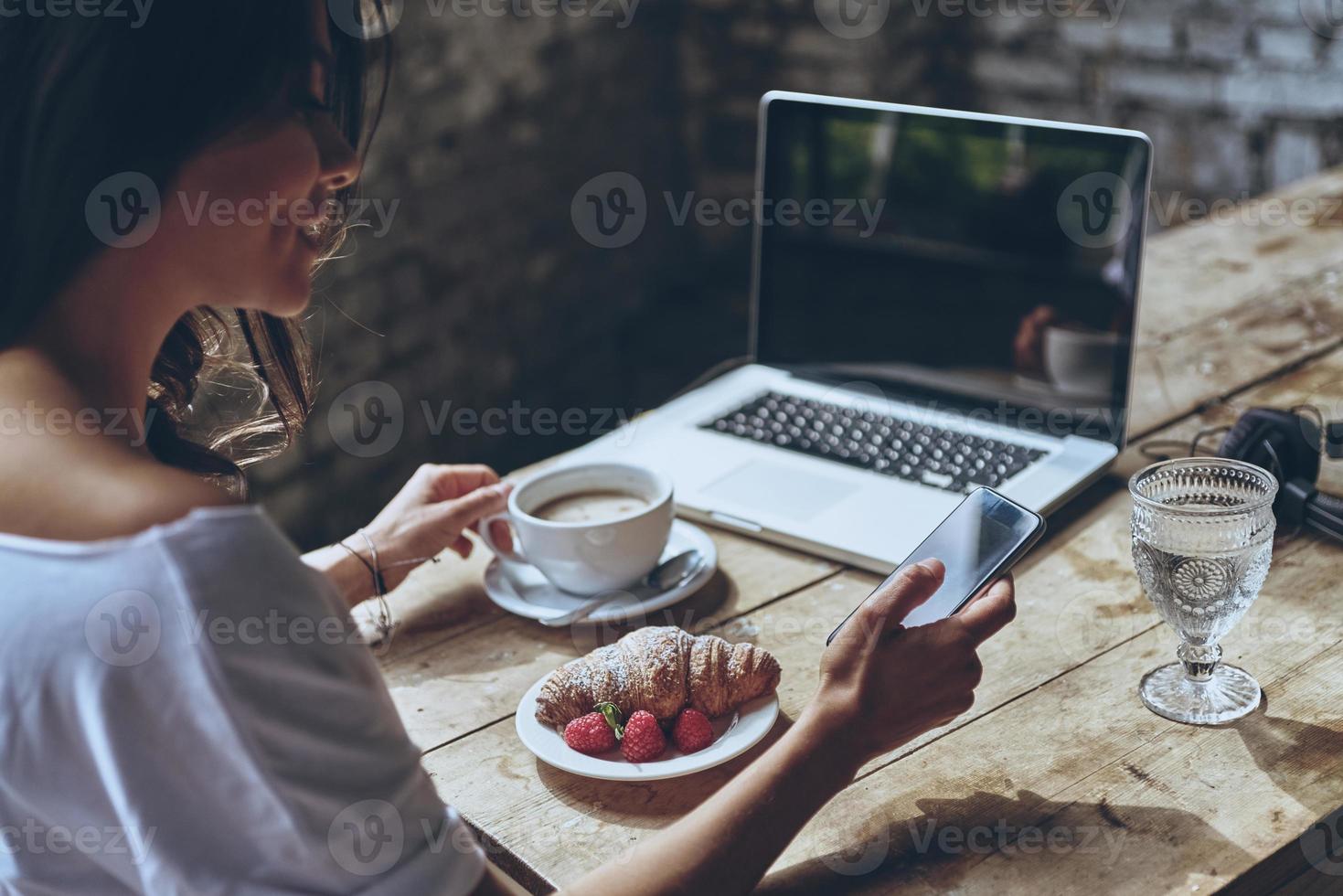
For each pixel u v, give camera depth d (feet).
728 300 11.25
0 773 1.74
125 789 1.69
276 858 1.75
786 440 3.88
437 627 3.18
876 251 3.94
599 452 3.92
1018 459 3.60
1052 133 3.51
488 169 9.44
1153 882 2.17
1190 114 8.97
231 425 3.06
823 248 4.06
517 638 3.11
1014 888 2.18
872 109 3.82
